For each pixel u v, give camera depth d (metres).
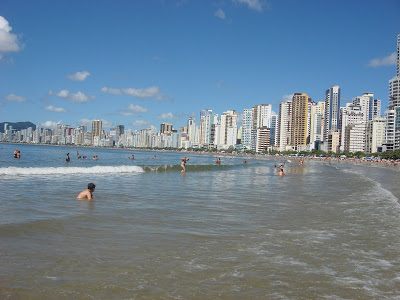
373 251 9.59
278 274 7.58
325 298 6.43
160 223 12.65
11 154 96.00
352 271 7.90
